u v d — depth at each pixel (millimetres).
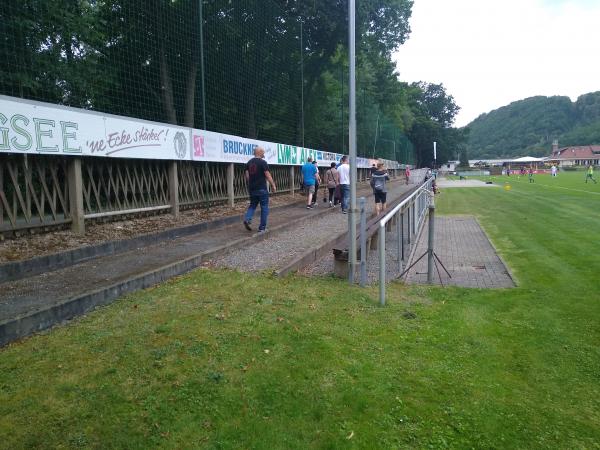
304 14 20406
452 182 46375
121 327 4316
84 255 6680
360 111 32094
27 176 6703
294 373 3752
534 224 13453
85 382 3330
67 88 8922
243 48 13344
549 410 3500
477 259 8891
